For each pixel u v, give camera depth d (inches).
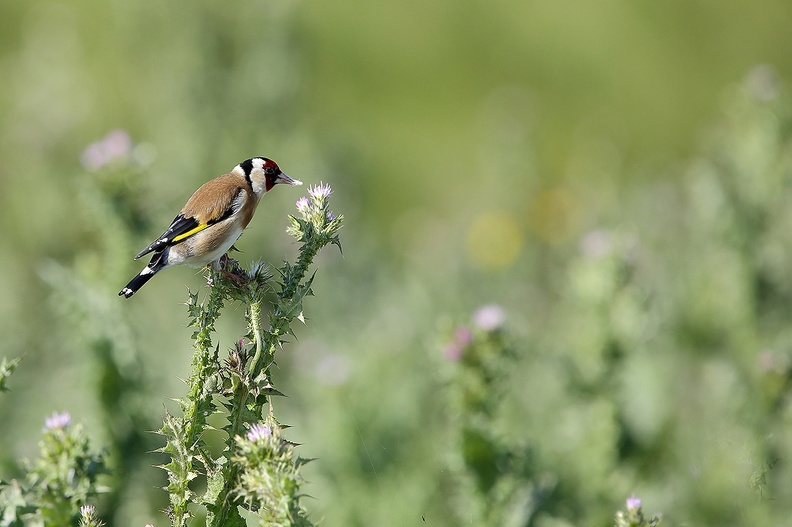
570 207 803.4
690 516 339.0
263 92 718.5
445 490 397.4
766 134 466.6
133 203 405.4
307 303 612.7
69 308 371.9
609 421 384.5
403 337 536.7
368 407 425.1
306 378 450.0
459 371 333.7
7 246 635.5
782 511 320.8
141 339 415.5
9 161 704.4
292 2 741.9
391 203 1064.2
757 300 445.7
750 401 360.8
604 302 394.9
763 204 459.5
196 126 697.6
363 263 703.1
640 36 1298.0
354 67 1225.4
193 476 217.8
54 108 748.0
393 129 1167.0
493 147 887.1
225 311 522.9
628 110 1239.5
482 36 1286.9
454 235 791.1
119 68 874.8
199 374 219.8
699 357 451.2
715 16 1318.9
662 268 551.5
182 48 716.0
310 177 713.6
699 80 1272.1
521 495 331.6
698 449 376.5
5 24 1098.7
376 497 390.3
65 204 649.0
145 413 370.0
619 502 369.7
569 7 1315.2
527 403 440.1
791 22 1321.4
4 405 441.1
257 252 634.2
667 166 1087.6
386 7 1289.4
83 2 1016.2
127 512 354.9
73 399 375.2
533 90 1253.1
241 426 220.5
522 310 634.8
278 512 193.9
